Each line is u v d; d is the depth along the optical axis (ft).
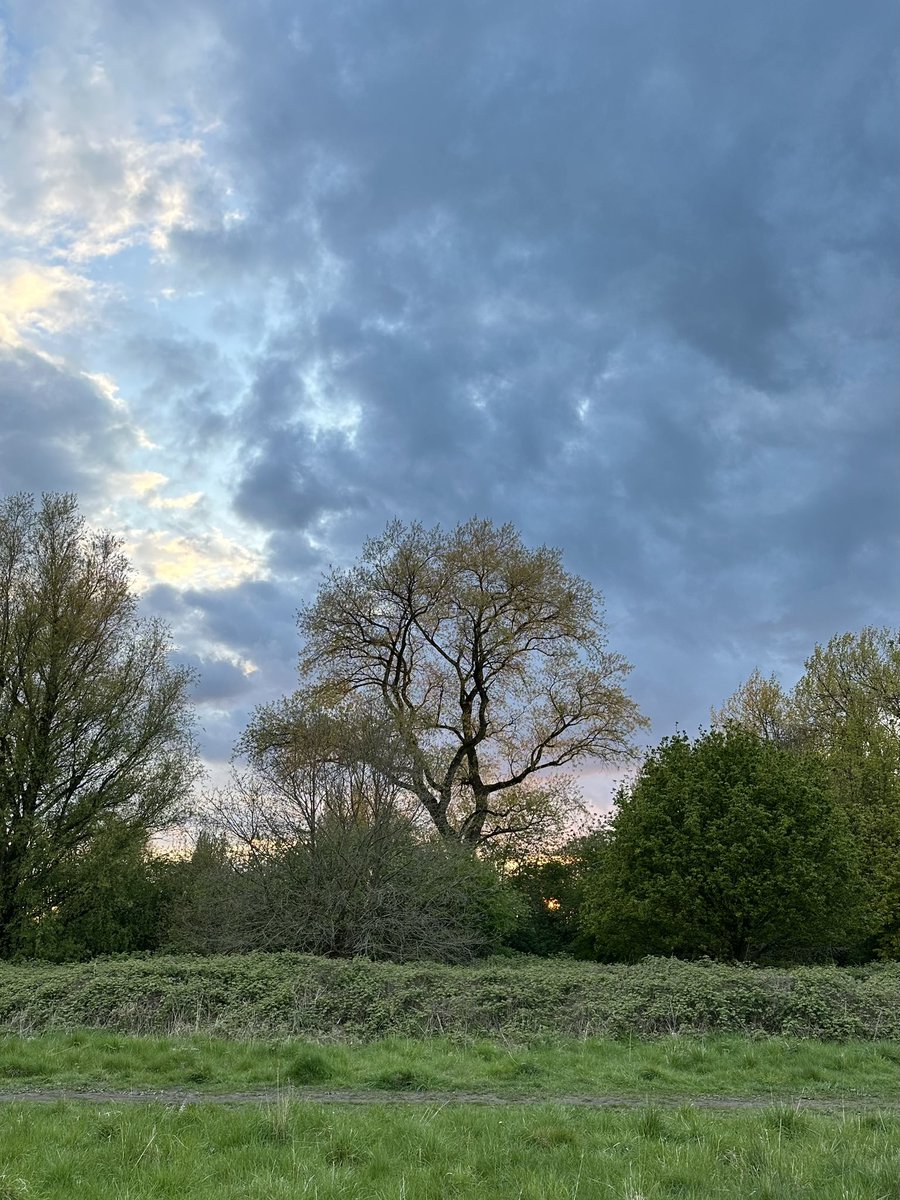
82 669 95.55
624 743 123.13
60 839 91.04
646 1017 53.83
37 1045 46.73
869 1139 28.09
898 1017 54.95
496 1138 28.55
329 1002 56.75
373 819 85.66
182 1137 28.17
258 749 96.58
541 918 117.60
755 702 157.17
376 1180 24.52
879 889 102.37
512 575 123.03
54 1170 24.54
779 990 56.44
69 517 99.76
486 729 125.59
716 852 82.17
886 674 138.10
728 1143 27.63
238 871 85.46
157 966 63.41
